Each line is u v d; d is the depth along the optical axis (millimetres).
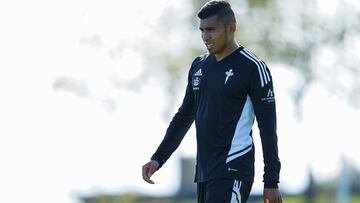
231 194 23203
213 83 23609
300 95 78125
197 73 24094
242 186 23375
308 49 75562
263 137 23266
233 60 23547
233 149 23375
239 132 23422
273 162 23188
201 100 23938
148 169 24969
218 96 23500
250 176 23547
